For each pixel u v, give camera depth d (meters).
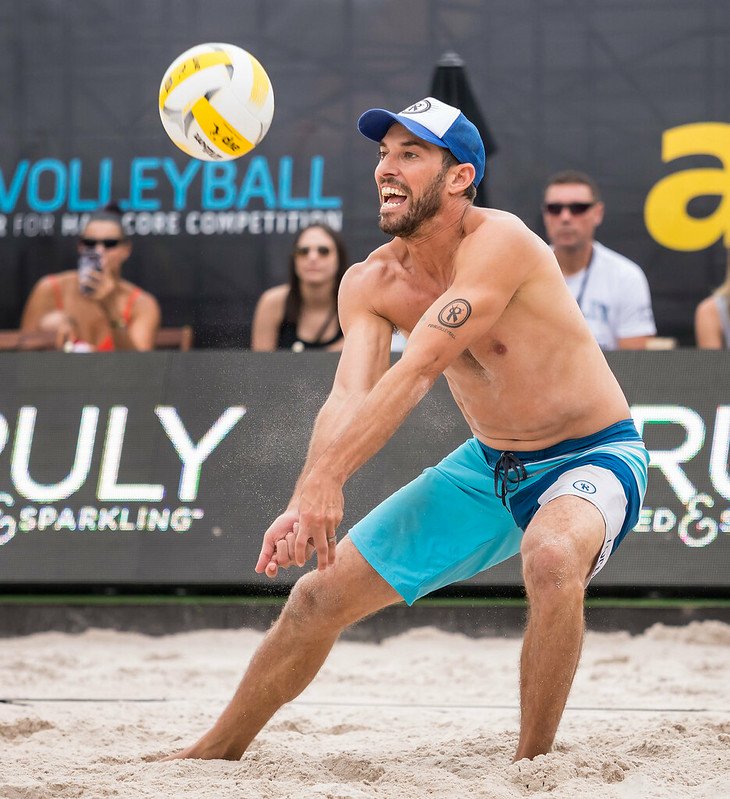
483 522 12.34
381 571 11.91
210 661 22.06
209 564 24.22
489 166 30.17
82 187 31.05
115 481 24.89
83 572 24.50
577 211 28.08
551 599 10.74
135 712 16.05
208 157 14.61
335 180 30.36
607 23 29.88
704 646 23.55
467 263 11.28
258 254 30.44
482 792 10.36
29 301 30.89
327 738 14.22
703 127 29.73
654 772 11.34
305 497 10.76
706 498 23.81
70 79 31.08
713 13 29.67
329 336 28.34
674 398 24.34
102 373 25.47
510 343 11.80
